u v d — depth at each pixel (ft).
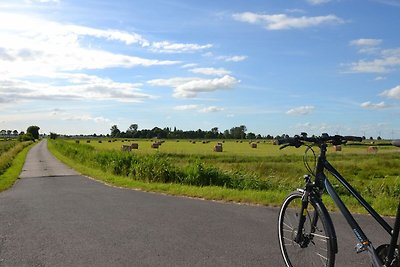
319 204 11.86
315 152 12.66
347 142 12.24
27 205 32.27
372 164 107.65
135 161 66.49
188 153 144.36
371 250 10.82
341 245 18.75
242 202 32.24
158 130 538.47
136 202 32.86
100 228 23.08
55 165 101.60
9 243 20.02
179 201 33.19
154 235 21.24
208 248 18.67
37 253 18.28
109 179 56.13
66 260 17.21
